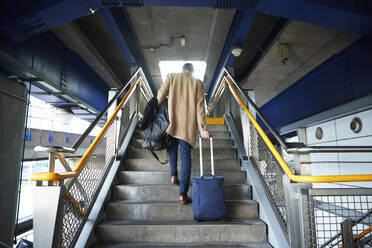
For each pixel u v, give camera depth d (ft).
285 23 14.23
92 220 6.74
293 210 5.05
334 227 10.76
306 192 4.80
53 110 24.13
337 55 15.39
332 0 9.41
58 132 24.08
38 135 20.68
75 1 9.43
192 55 23.39
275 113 26.99
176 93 7.72
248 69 24.71
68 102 19.81
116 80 26.17
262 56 18.06
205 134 7.47
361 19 9.61
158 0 10.00
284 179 5.40
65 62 16.84
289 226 5.11
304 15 10.08
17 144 10.88
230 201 7.97
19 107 11.09
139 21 17.78
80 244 5.93
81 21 17.71
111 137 9.32
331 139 17.03
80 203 6.55
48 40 14.44
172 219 7.48
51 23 10.04
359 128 14.02
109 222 7.13
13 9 9.45
